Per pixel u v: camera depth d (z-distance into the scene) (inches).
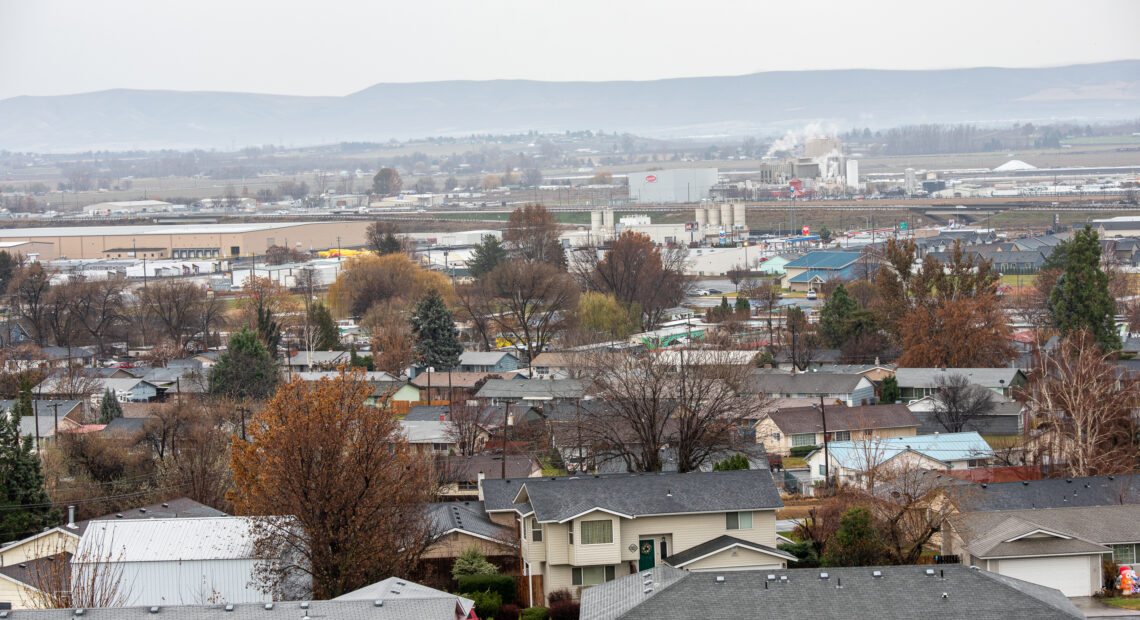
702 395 3073.3
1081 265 4980.3
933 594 1809.8
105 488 3221.0
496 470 3297.2
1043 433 3380.9
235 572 2142.0
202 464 3102.9
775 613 1776.6
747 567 2213.3
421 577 2357.3
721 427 3053.6
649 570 2005.4
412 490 2301.9
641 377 3444.9
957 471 3100.4
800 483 3353.8
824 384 4463.6
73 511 2689.5
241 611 1737.2
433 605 1763.0
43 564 2246.6
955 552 2342.5
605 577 2244.1
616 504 2257.6
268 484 2180.1
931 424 4030.5
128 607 1750.7
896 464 3171.8
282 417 2244.1
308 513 2089.1
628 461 2987.2
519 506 2439.7
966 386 4133.9
